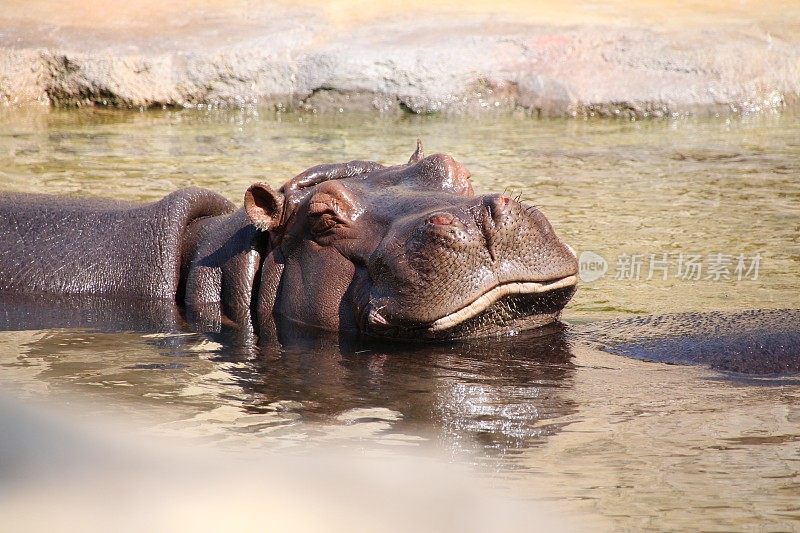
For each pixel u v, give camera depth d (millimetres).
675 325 12977
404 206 12938
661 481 8914
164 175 22328
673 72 31328
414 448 9703
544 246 12406
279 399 11039
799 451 9477
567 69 31594
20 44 32031
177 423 10336
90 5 34688
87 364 12227
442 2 35500
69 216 15547
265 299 13875
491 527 8078
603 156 24891
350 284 13109
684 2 35812
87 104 31969
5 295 14773
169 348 12820
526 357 12141
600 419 10328
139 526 7992
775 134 27641
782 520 8180
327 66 31828
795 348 11859
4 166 23156
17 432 9953
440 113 31297
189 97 32219
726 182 22234
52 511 8234
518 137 27438
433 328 12320
